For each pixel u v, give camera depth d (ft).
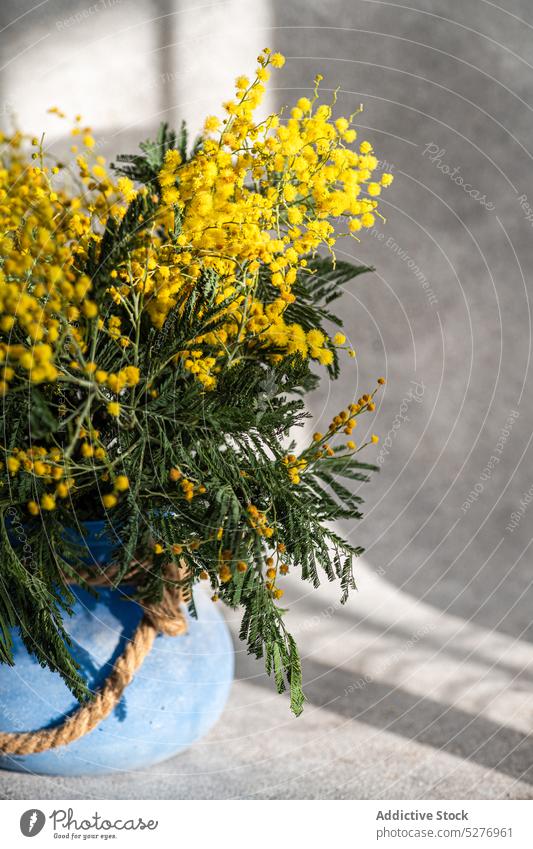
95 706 3.22
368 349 7.26
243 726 4.33
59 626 2.67
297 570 6.57
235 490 2.64
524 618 6.05
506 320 7.26
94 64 6.59
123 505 2.66
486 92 7.03
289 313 2.83
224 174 2.52
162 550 2.60
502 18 6.96
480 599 6.36
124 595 3.22
